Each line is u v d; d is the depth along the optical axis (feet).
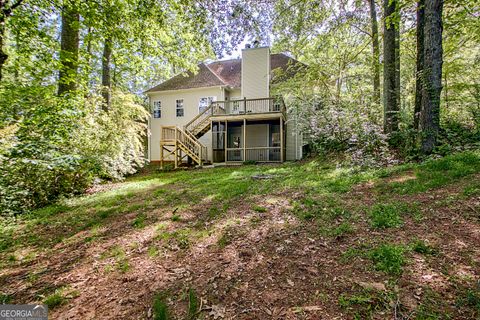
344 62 38.01
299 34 35.12
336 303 6.13
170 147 55.16
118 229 13.24
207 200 17.11
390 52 25.31
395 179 14.96
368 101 30.25
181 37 33.30
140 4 23.79
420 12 21.59
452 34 25.86
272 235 10.37
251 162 42.19
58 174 21.17
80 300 7.51
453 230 8.54
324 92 37.99
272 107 44.16
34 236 13.20
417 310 5.54
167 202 17.76
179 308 6.73
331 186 16.14
